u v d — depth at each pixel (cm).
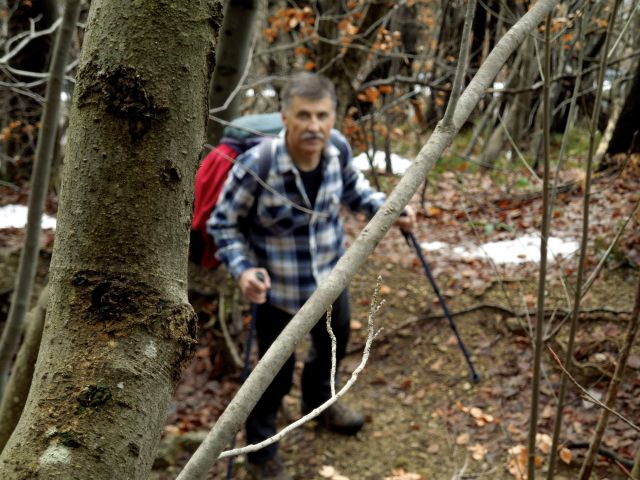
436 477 338
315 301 69
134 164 62
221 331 466
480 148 1016
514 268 495
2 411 186
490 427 364
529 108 828
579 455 326
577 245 504
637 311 171
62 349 63
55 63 175
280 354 66
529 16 88
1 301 498
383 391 409
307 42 644
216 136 418
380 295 495
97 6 63
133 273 63
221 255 289
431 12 822
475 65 731
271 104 742
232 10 390
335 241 306
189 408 423
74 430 59
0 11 677
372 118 684
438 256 546
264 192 282
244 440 374
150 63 61
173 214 64
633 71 639
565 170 780
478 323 446
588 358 381
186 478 61
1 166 813
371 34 612
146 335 64
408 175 77
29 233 192
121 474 60
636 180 577
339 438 372
